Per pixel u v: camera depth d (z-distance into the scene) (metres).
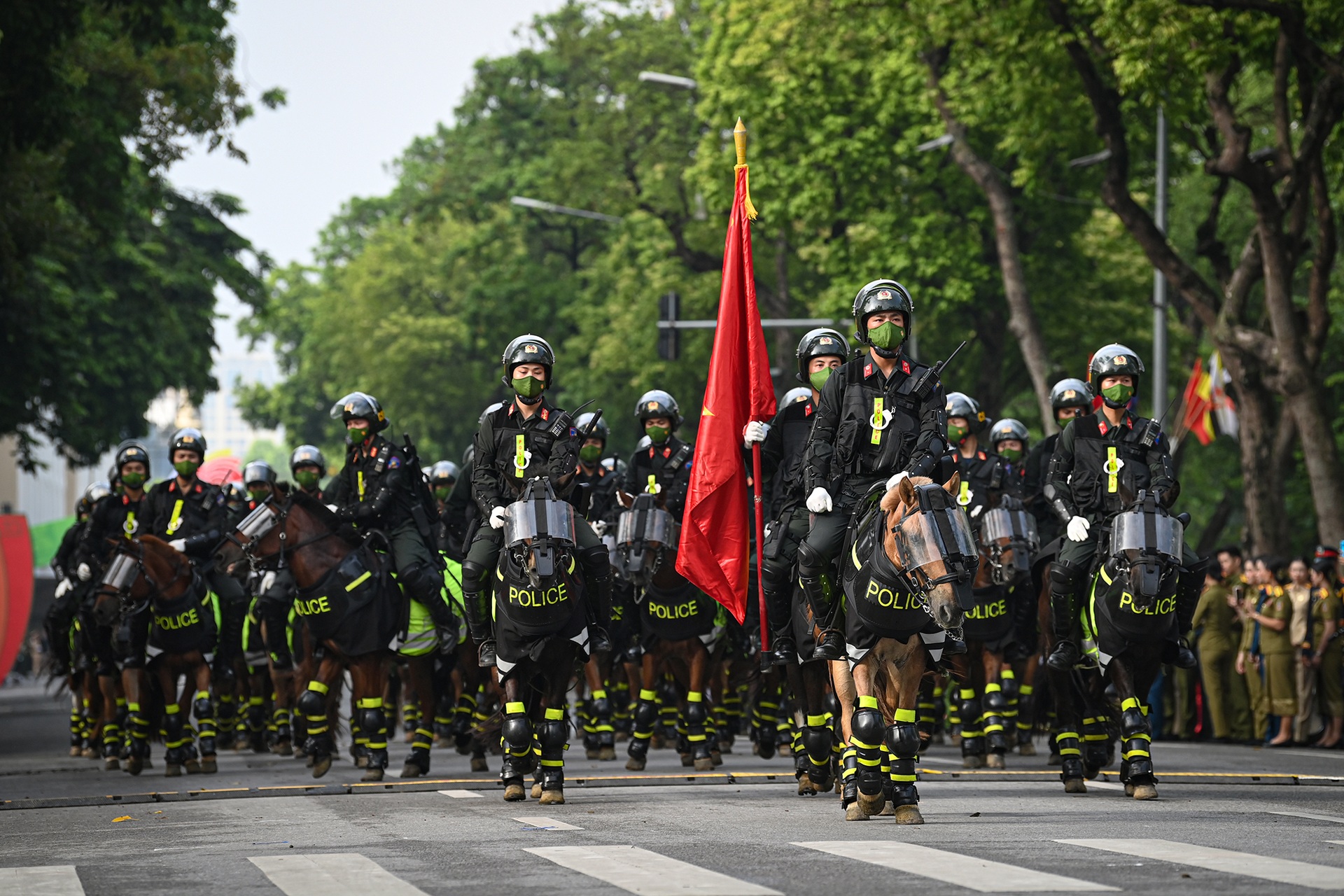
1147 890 21.28
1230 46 71.56
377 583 42.94
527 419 35.19
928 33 89.12
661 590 45.62
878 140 114.44
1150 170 117.88
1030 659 51.28
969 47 86.62
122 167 90.69
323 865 25.34
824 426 31.17
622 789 39.44
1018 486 48.66
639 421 47.03
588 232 172.00
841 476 31.03
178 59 92.44
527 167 170.88
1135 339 125.12
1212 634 64.81
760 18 111.25
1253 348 78.12
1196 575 34.84
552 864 25.03
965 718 47.50
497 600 34.75
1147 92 73.81
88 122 86.94
